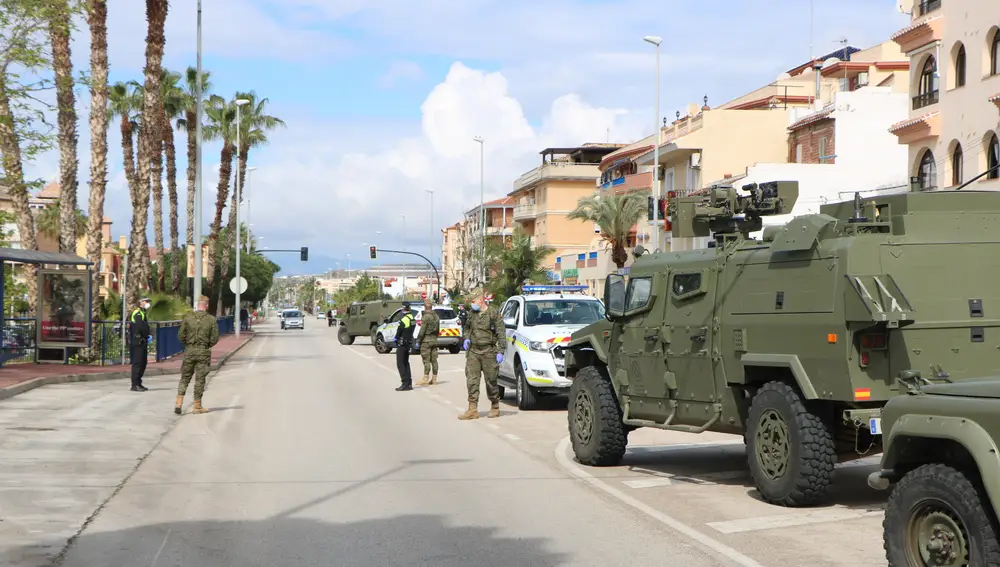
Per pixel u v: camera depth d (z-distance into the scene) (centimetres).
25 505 885
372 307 5209
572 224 9006
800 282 875
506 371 1908
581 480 1043
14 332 2641
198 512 866
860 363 824
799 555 705
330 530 796
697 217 1077
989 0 3112
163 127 5978
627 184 6662
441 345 4075
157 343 3088
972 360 853
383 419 1638
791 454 861
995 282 867
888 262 838
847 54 6500
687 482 1026
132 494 948
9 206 5888
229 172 6862
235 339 5794
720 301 977
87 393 2041
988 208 877
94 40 3092
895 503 590
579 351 1206
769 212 1039
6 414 1603
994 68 3119
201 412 1716
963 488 549
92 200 3120
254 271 8525
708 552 718
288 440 1361
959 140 3272
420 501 922
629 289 1115
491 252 7806
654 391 1071
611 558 703
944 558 564
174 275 5981
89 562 690
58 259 2603
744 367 938
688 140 5669
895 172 4675
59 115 2939
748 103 6762
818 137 5003
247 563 691
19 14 2314
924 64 3559
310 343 5600
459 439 1382
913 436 598
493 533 785
